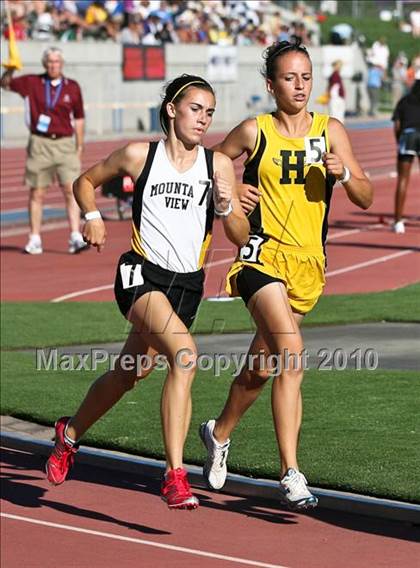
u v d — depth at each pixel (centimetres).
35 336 2498
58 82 3634
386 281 3052
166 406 1323
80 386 2092
